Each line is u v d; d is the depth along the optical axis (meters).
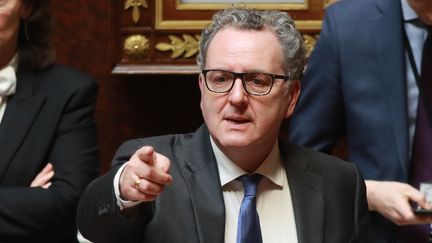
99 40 7.13
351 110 5.49
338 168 4.28
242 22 3.81
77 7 7.12
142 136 7.25
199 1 6.84
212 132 3.80
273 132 3.90
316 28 6.80
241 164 3.97
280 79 3.79
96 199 3.61
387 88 5.37
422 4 5.09
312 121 5.62
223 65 3.73
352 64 5.48
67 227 5.49
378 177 5.41
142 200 3.35
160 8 6.84
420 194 5.02
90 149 5.68
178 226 3.79
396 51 5.36
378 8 5.50
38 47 5.82
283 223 3.99
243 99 3.71
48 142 5.56
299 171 4.16
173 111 7.24
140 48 6.86
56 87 5.73
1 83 5.59
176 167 4.00
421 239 5.37
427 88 5.31
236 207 3.96
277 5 6.82
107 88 7.19
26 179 5.48
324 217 4.02
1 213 5.30
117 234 3.68
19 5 5.50
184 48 6.86
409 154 5.35
